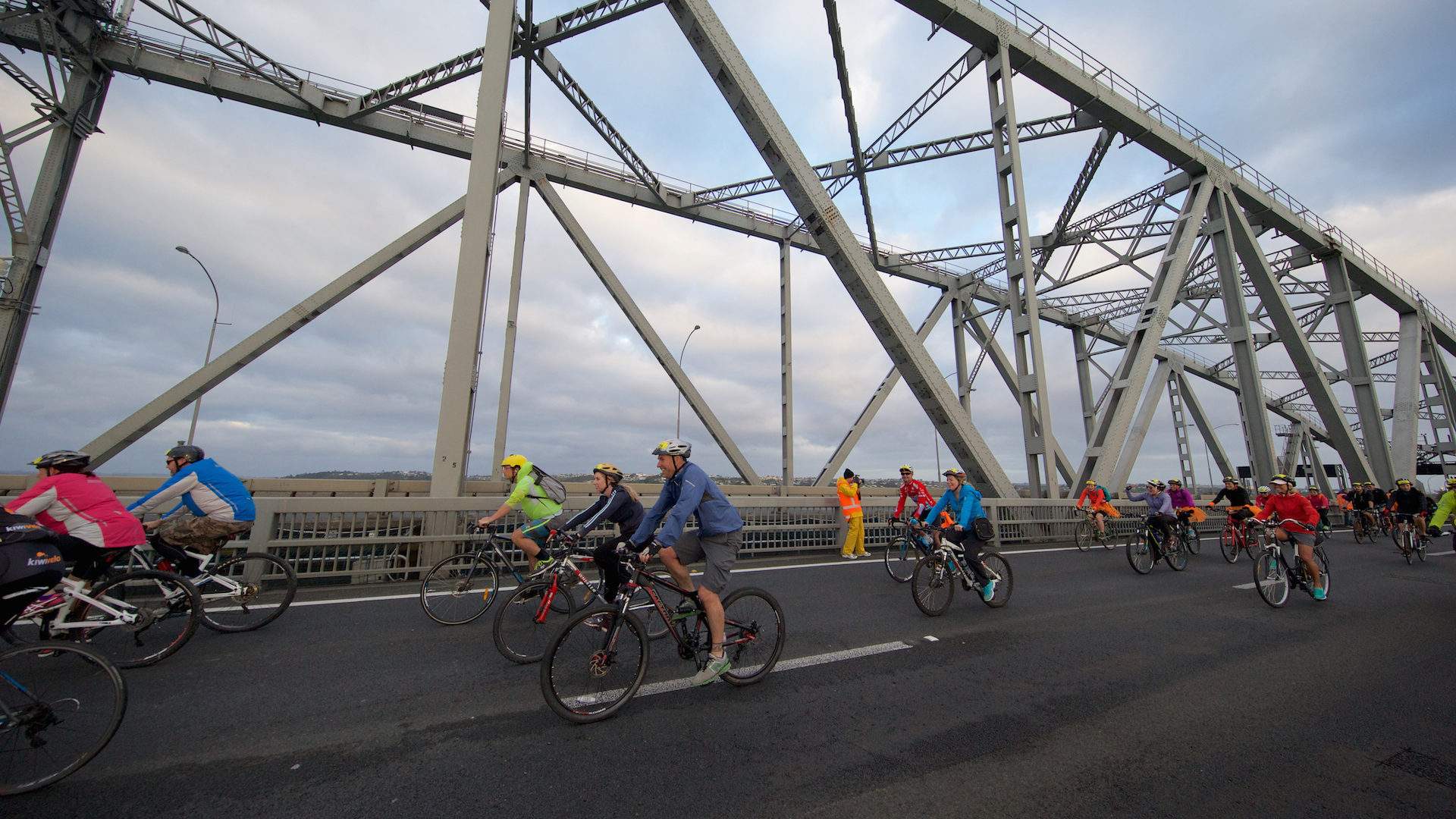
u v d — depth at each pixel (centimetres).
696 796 260
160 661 426
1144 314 1858
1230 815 255
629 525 486
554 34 1659
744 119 1235
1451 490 945
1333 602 735
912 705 371
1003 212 1619
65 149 1655
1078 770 293
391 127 2006
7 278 1536
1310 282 3114
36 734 268
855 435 2823
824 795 263
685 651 392
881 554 1107
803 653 475
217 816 240
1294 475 4691
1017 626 580
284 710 348
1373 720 365
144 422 1513
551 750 303
